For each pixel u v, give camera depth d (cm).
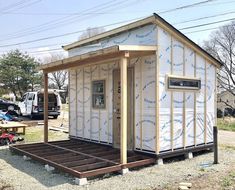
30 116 1331
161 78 494
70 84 718
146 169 453
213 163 498
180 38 526
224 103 2436
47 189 362
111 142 590
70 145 623
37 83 2436
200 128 574
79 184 376
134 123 528
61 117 1489
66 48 741
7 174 429
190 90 552
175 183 386
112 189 361
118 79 575
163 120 496
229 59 2444
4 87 2369
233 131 1062
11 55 2403
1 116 952
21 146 595
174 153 512
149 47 477
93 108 639
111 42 595
